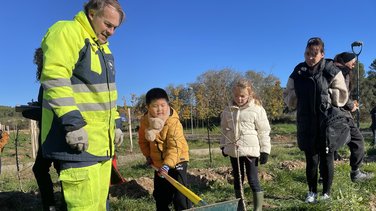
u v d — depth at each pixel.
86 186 3.32
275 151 15.41
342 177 7.20
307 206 5.38
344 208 5.29
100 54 3.51
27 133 27.67
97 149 3.42
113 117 3.60
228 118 5.40
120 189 6.62
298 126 5.70
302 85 5.60
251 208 5.64
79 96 3.36
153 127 4.62
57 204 5.55
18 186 8.10
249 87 5.31
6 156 19.23
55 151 3.27
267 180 7.28
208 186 7.04
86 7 3.46
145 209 5.64
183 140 4.67
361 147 6.45
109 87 3.54
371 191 6.26
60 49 3.20
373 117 17.27
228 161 12.80
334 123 5.48
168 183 4.75
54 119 3.29
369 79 50.22
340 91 5.55
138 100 28.05
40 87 4.15
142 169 10.98
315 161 5.67
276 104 35.09
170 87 31.20
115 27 3.54
